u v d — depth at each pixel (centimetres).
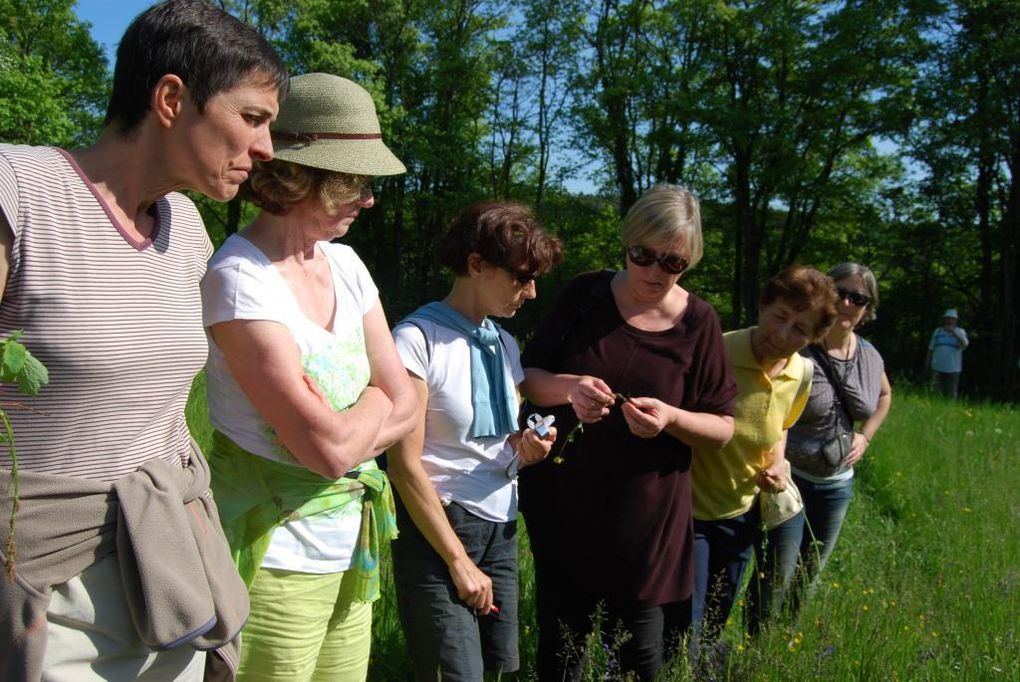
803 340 373
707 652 354
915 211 2908
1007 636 390
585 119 3142
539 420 299
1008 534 593
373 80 3150
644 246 318
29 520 168
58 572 172
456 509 288
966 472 812
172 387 192
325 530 231
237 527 222
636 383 327
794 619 398
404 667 352
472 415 287
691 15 2883
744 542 396
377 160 229
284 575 225
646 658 334
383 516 248
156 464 188
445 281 3491
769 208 3244
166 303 188
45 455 171
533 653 378
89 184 174
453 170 3381
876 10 2694
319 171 221
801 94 2917
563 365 338
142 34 176
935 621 407
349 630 251
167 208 197
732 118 2748
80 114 3098
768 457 392
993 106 2581
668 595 333
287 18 3098
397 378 250
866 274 444
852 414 450
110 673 183
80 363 169
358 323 241
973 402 1636
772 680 344
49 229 166
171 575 182
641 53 3092
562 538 332
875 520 662
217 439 232
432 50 3391
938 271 3067
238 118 182
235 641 210
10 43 2622
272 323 211
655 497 328
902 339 3006
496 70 3378
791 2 2820
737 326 3166
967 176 2744
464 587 277
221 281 212
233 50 178
